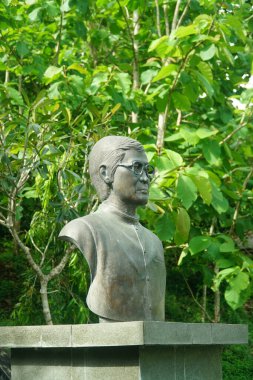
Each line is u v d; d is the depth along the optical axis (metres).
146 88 10.85
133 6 10.70
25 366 6.45
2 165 8.08
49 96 9.36
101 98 9.86
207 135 9.36
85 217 6.43
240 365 12.22
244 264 9.52
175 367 6.19
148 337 5.71
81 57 11.98
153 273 6.44
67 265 9.45
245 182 10.59
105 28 12.27
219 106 10.75
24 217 13.70
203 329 6.30
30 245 10.38
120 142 6.53
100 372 6.04
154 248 6.54
